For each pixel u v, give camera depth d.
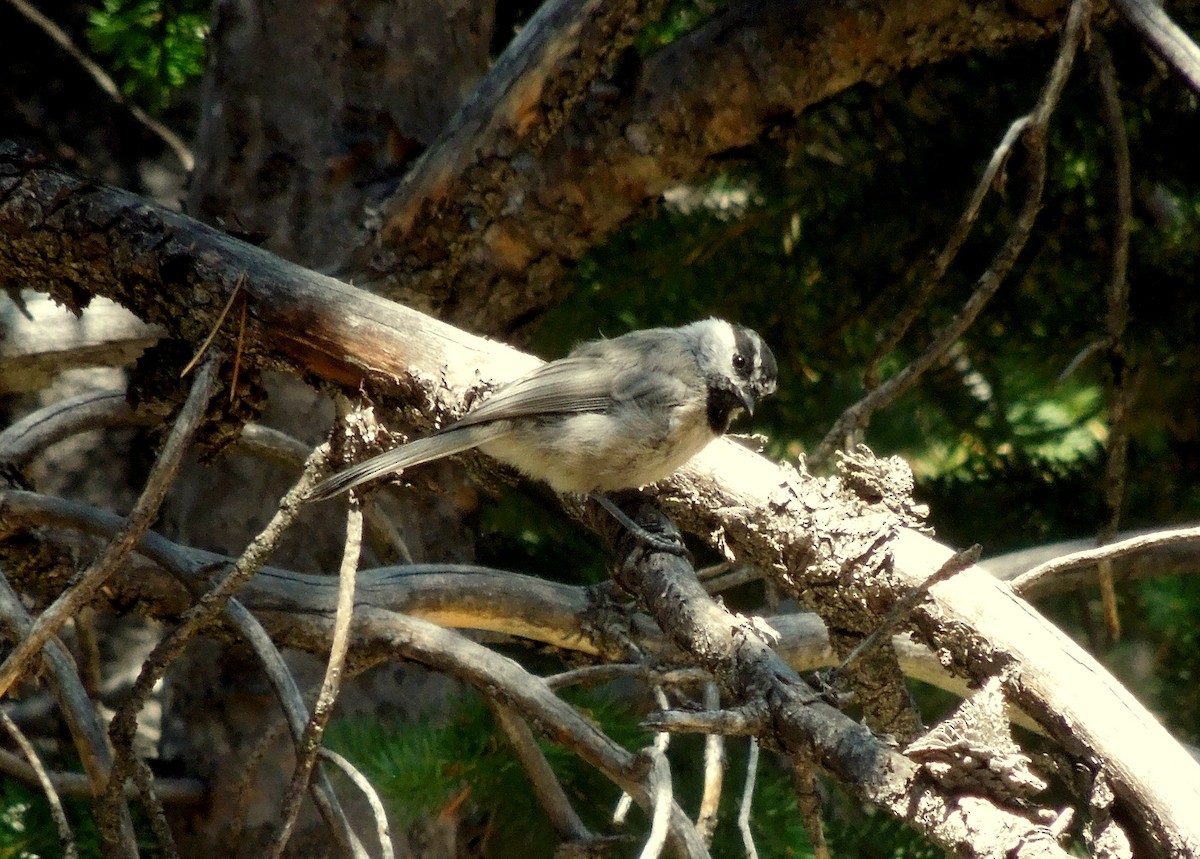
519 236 10.61
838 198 10.77
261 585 8.17
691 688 9.38
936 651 5.82
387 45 10.76
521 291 10.85
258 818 10.03
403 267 9.94
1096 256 10.88
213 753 10.19
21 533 8.12
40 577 8.25
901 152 10.75
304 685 10.15
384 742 8.48
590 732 7.02
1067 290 11.06
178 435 6.47
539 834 9.29
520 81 9.33
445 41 11.02
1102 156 10.65
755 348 8.96
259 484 10.37
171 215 7.38
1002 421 11.56
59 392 15.42
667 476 7.53
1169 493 11.35
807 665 8.99
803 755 5.24
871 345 11.21
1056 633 5.55
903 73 10.41
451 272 10.05
